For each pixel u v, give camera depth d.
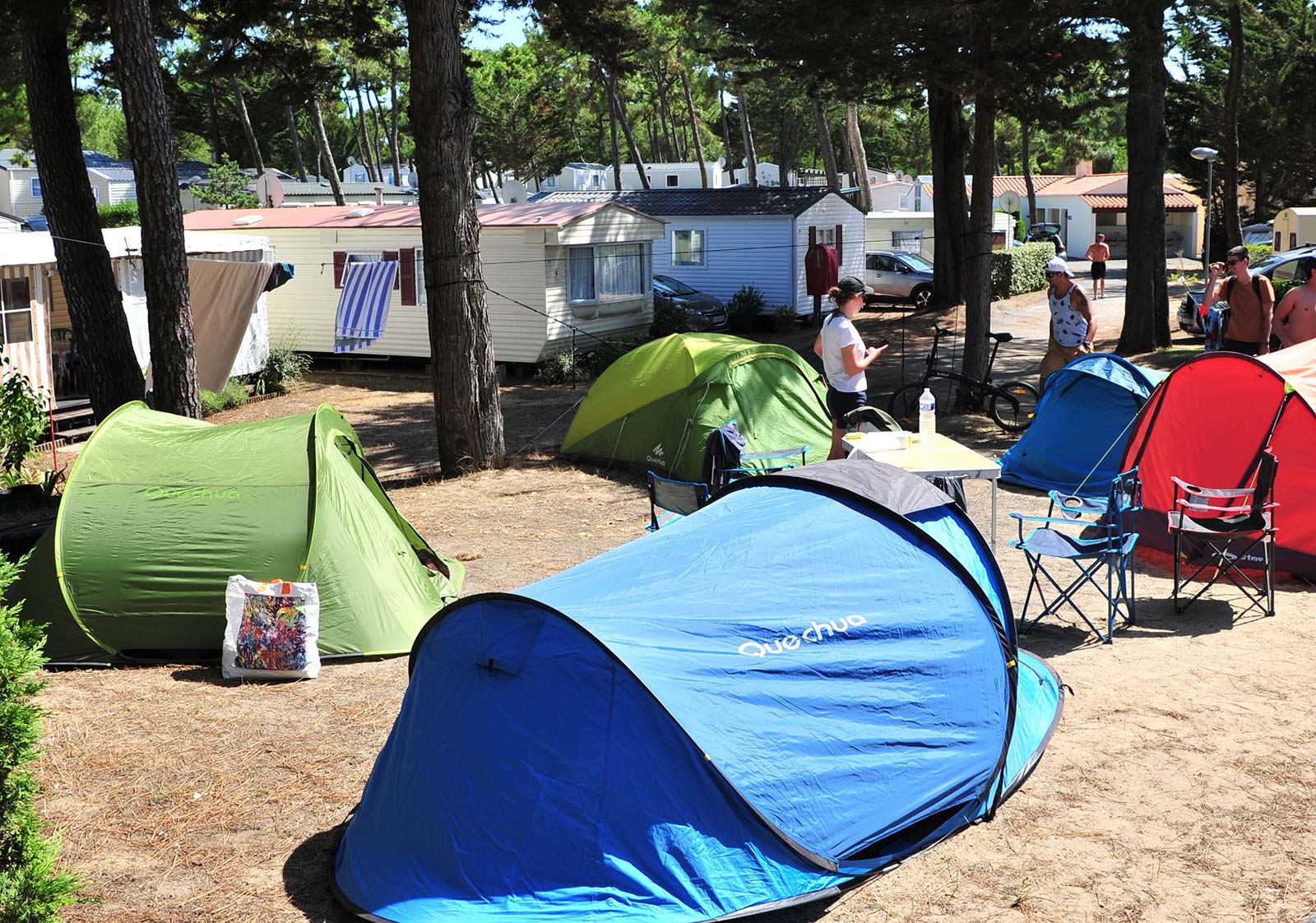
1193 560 8.16
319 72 17.36
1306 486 7.74
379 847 4.38
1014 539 9.06
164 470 7.71
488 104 56.16
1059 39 13.26
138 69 12.23
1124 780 5.02
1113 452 10.17
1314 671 6.12
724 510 5.45
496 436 12.96
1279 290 19.56
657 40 43.78
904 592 4.94
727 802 4.15
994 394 13.73
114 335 15.37
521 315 21.27
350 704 6.39
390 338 23.14
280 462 7.61
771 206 27.17
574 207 21.92
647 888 4.00
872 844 4.41
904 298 30.88
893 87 15.71
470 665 4.49
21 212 46.31
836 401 8.93
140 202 12.50
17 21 14.47
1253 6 24.75
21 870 3.54
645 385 12.38
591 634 4.26
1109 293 33.53
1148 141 17.92
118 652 7.27
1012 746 5.16
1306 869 4.28
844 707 4.55
